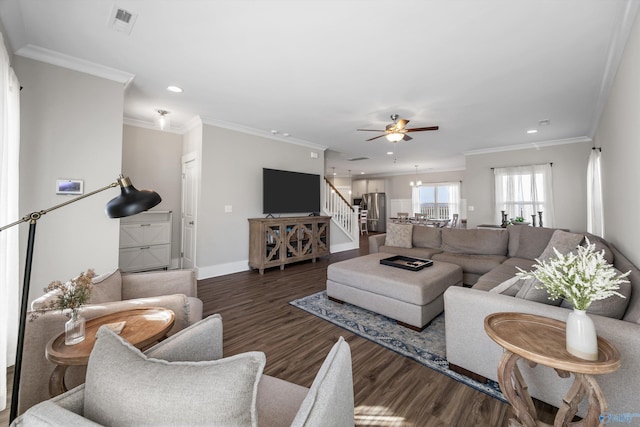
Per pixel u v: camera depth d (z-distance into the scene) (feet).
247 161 15.69
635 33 5.91
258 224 14.90
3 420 4.93
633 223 6.40
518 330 4.22
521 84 9.82
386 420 4.79
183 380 2.13
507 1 5.89
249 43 7.44
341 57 8.13
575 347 3.44
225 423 2.02
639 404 3.89
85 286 4.30
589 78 9.32
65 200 8.00
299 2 5.92
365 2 5.92
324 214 20.15
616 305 4.49
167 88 10.29
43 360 4.37
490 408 5.00
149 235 14.10
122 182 4.54
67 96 8.11
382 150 21.62
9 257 6.11
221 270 14.57
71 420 2.07
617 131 8.13
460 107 12.03
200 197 13.80
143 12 6.25
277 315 9.30
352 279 9.67
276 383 3.78
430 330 8.13
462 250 13.33
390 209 37.50
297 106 12.09
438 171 33.42
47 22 6.57
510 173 19.42
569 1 5.87
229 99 11.32
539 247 11.53
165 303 5.47
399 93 10.65
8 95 5.70
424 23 6.60
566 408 3.75
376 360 6.60
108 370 2.33
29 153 7.52
